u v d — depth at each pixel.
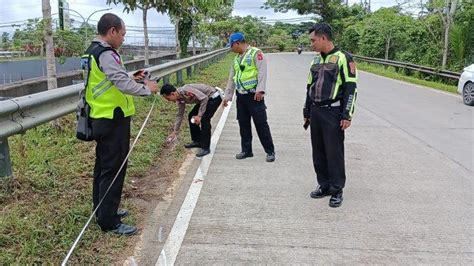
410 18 29.48
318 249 3.71
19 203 4.09
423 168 6.04
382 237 3.95
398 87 16.75
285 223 4.20
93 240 3.62
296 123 8.91
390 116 10.05
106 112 3.61
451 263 3.52
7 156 4.32
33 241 3.40
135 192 4.83
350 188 5.20
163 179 5.33
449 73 19.69
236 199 4.78
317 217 4.36
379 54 31.58
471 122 9.45
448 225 4.23
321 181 4.86
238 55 6.09
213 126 8.43
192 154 6.45
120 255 3.51
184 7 14.09
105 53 3.49
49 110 5.05
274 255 3.59
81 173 5.03
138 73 3.92
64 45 25.03
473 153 6.87
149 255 3.54
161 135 7.12
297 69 24.06
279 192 5.02
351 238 3.92
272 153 6.22
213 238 3.87
